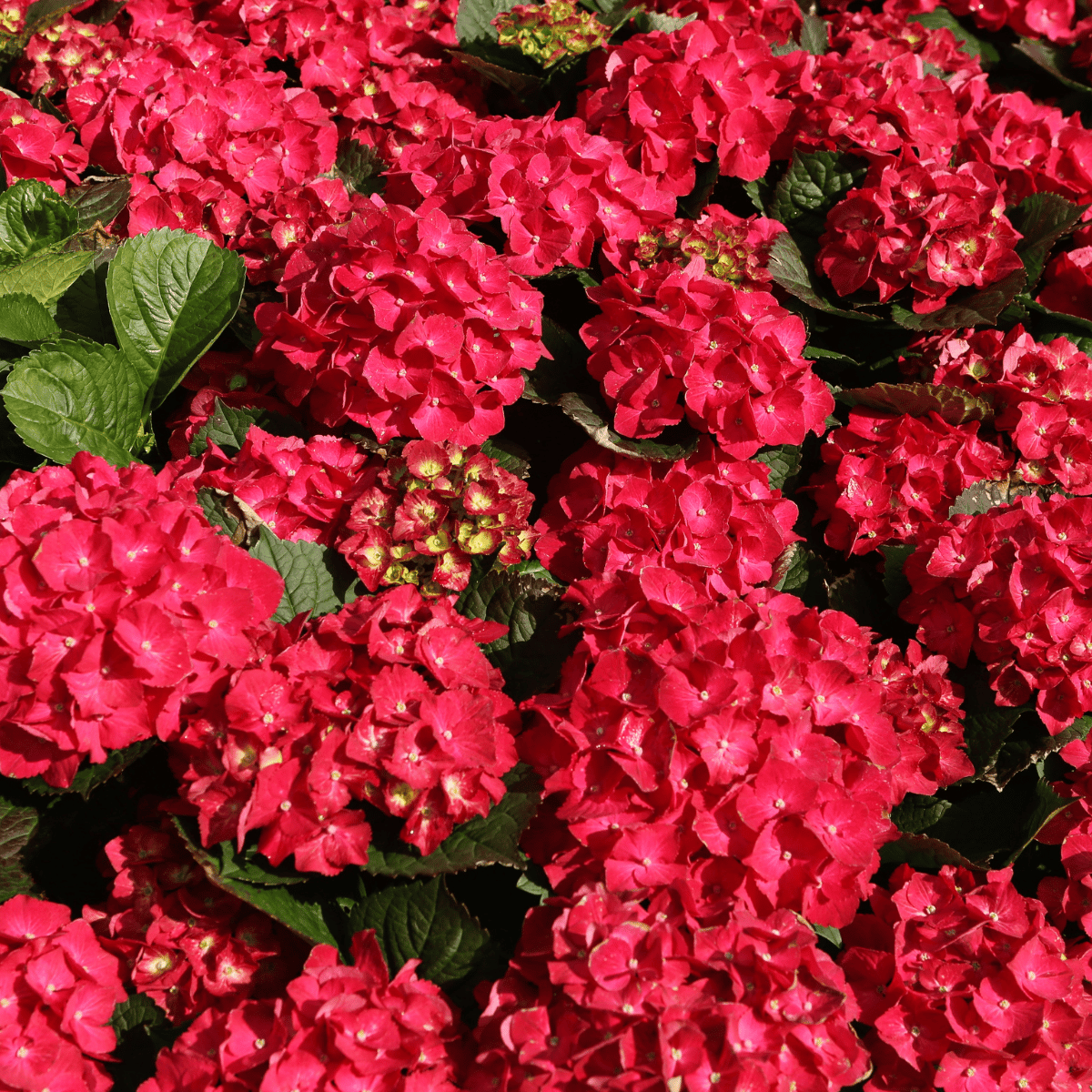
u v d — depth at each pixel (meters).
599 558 1.34
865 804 1.27
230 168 1.46
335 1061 1.21
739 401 1.37
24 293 1.39
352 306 1.35
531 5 1.60
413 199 1.44
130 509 1.25
